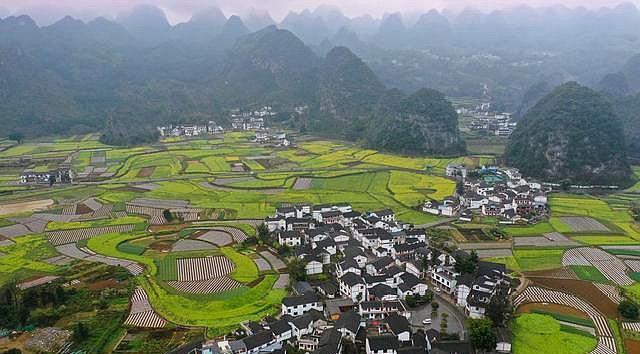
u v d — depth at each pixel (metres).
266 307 121.12
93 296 127.69
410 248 153.75
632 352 102.69
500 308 111.50
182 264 151.38
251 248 164.88
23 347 104.00
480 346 102.06
